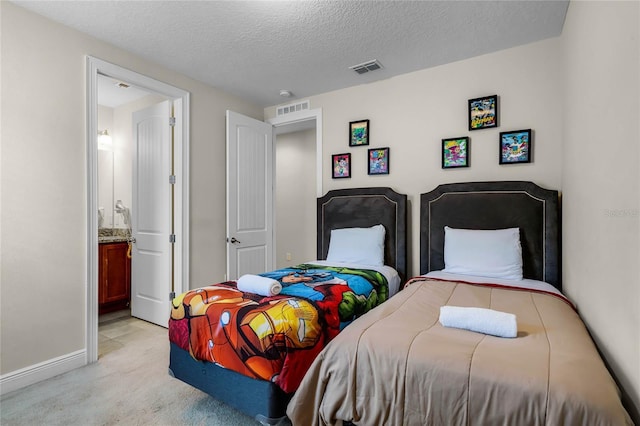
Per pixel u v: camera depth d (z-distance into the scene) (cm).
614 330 117
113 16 221
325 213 355
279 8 212
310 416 134
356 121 342
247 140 368
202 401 191
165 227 321
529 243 251
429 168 303
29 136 212
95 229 245
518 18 221
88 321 240
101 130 418
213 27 234
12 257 205
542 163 254
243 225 361
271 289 184
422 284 225
